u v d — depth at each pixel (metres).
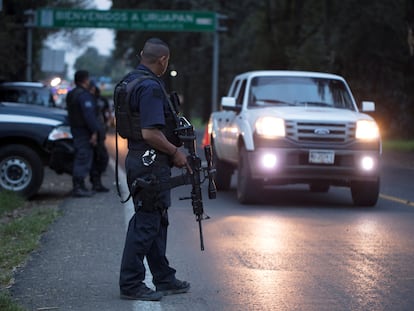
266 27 100.69
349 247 24.31
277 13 98.44
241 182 34.53
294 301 17.80
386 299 18.05
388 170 56.66
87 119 35.72
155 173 17.02
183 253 23.25
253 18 120.56
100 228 27.53
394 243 25.08
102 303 17.45
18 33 84.81
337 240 25.50
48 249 23.66
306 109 34.44
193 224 28.62
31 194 35.84
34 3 88.19
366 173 33.06
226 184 40.75
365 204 34.47
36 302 17.52
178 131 17.23
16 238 25.67
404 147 81.38
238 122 35.56
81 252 23.22
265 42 99.56
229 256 22.80
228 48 132.38
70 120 36.12
